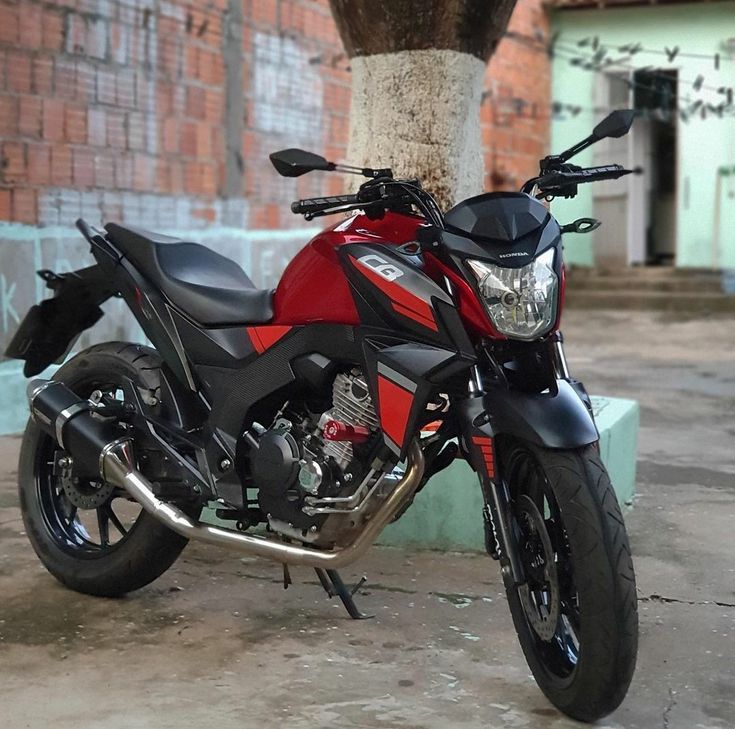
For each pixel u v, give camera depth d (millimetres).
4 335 6180
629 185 15398
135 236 3613
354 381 3035
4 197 6199
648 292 14555
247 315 3301
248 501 3312
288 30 9031
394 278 2887
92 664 3121
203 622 3443
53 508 3830
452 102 4867
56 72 6539
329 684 3000
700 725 2789
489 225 2707
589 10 15172
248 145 8609
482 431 2764
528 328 2689
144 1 7285
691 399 7785
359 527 3045
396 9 4738
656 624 3502
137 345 3736
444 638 3338
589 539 2605
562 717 2814
